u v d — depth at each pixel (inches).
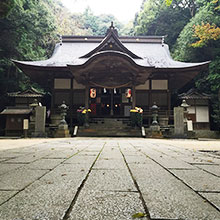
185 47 986.1
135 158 145.0
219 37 840.9
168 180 79.1
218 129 930.1
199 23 940.6
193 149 223.3
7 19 917.2
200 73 1039.6
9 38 957.8
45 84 1037.8
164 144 308.7
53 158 143.8
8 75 999.6
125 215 44.9
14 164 117.6
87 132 612.1
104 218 43.1
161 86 880.9
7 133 800.9
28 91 881.5
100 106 957.8
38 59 1111.6
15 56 1025.5
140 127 637.9
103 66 682.8
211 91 977.5
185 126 595.2
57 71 833.5
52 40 1397.6
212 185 71.7
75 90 877.2
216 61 860.0
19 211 46.7
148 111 854.5
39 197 57.3
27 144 295.4
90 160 133.9
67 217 43.7
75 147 241.4
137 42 1107.3
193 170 100.9
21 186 69.1
